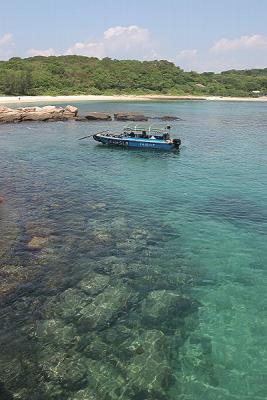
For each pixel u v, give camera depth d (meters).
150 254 17.62
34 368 10.93
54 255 16.95
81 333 12.33
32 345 11.73
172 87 150.75
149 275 15.88
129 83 142.75
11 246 17.45
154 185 28.34
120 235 19.41
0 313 13.02
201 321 13.16
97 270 15.98
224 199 25.48
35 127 58.88
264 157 38.94
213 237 19.64
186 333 12.55
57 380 10.58
